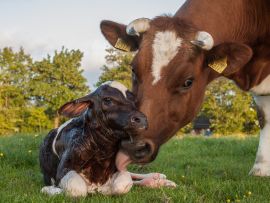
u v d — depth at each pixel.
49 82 15.62
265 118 2.09
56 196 1.23
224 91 12.92
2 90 14.41
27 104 14.98
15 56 15.53
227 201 1.30
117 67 14.35
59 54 15.84
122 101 1.28
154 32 1.47
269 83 2.06
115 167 1.36
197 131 13.55
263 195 1.42
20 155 2.09
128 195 1.30
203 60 1.52
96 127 1.29
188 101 1.47
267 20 1.97
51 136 1.50
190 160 2.41
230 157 2.67
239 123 12.77
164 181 1.53
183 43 1.45
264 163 1.99
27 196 1.26
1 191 1.39
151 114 1.38
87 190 1.30
